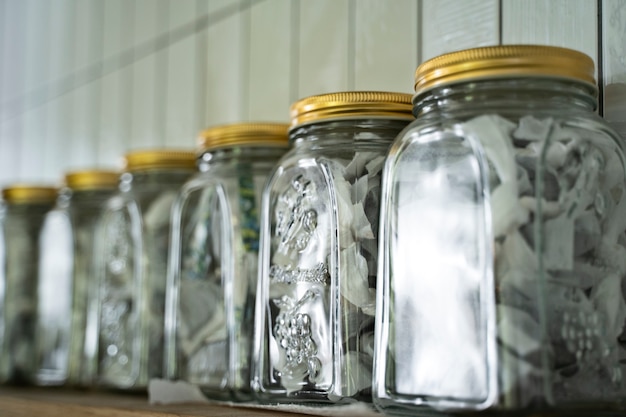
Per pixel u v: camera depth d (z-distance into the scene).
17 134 1.43
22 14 1.44
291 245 0.57
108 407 0.66
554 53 0.46
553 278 0.43
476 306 0.43
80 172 0.94
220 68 0.94
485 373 0.42
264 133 0.67
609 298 0.45
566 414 0.42
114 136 1.14
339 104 0.56
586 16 0.58
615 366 0.45
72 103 1.26
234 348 0.64
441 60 0.48
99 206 0.93
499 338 0.42
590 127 0.47
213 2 0.96
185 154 0.81
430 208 0.46
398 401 0.46
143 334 0.78
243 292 0.65
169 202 0.80
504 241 0.43
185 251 0.70
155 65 1.06
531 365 0.42
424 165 0.47
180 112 1.00
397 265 0.48
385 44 0.73
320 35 0.80
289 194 0.58
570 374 0.43
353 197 0.54
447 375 0.44
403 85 0.71
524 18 0.62
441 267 0.45
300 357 0.55
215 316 0.66
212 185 0.68
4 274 0.99
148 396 0.77
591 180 0.45
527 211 0.43
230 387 0.64
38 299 0.98
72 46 1.27
